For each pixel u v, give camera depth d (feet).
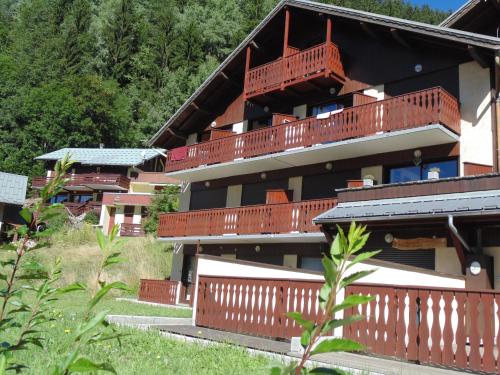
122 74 208.44
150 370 17.67
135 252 95.76
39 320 7.50
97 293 6.00
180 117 77.61
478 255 37.40
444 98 47.42
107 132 184.55
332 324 5.11
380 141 51.16
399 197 44.01
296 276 31.86
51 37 213.46
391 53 56.49
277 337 27.55
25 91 184.85
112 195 140.36
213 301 31.83
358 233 5.25
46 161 161.07
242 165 65.05
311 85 61.46
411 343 22.15
